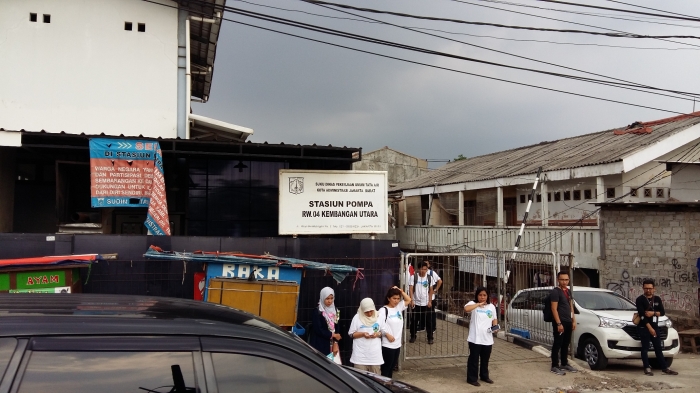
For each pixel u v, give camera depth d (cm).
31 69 1250
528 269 1390
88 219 1162
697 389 841
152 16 1316
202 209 1162
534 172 2086
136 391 235
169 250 827
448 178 2994
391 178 3891
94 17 1288
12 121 1230
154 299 323
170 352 246
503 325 1292
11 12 1251
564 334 935
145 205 955
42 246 775
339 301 893
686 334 1233
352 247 907
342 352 889
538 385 849
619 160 1691
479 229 2334
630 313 1034
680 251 1467
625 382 878
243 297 703
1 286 633
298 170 1016
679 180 1741
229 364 251
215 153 995
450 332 1291
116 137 944
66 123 1256
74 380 229
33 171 1203
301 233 1009
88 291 787
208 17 1351
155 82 1307
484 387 834
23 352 227
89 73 1277
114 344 240
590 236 1691
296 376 263
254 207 1187
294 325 724
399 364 922
